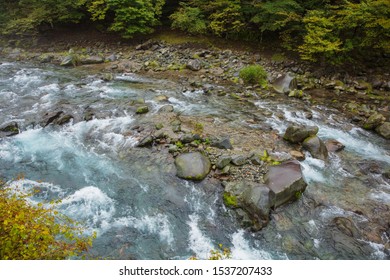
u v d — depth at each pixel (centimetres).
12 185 678
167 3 2069
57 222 564
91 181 705
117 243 541
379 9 1320
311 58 1434
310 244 550
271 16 1627
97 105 1097
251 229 569
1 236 339
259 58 1634
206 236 563
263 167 709
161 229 578
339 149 865
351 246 548
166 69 1595
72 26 2258
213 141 819
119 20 1925
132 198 654
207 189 661
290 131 858
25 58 1912
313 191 679
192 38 1916
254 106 1148
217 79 1451
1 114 1014
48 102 1126
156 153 789
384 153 866
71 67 1695
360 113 1110
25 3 2283
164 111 1045
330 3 1650
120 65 1664
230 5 1708
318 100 1230
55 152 817
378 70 1480
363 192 689
